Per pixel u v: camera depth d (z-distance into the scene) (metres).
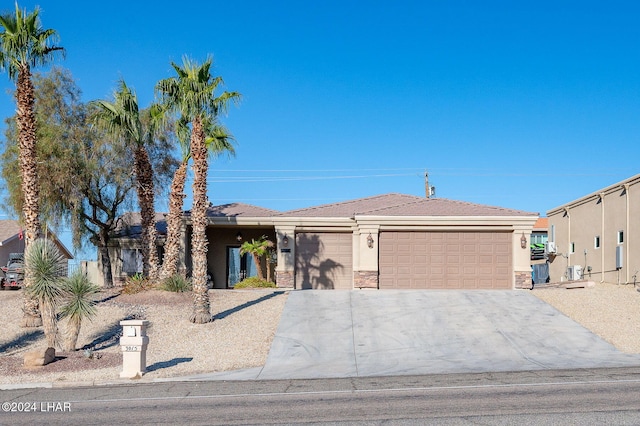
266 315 22.06
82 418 10.64
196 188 21.48
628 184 28.73
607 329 19.86
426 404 11.02
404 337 19.42
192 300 23.84
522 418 9.62
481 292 25.89
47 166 27.83
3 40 19.95
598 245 32.12
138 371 15.22
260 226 30.92
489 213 28.48
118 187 30.56
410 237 28.80
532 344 18.44
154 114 26.45
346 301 24.27
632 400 10.85
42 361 16.20
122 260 33.09
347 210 30.55
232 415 10.58
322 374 15.42
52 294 17.61
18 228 41.25
